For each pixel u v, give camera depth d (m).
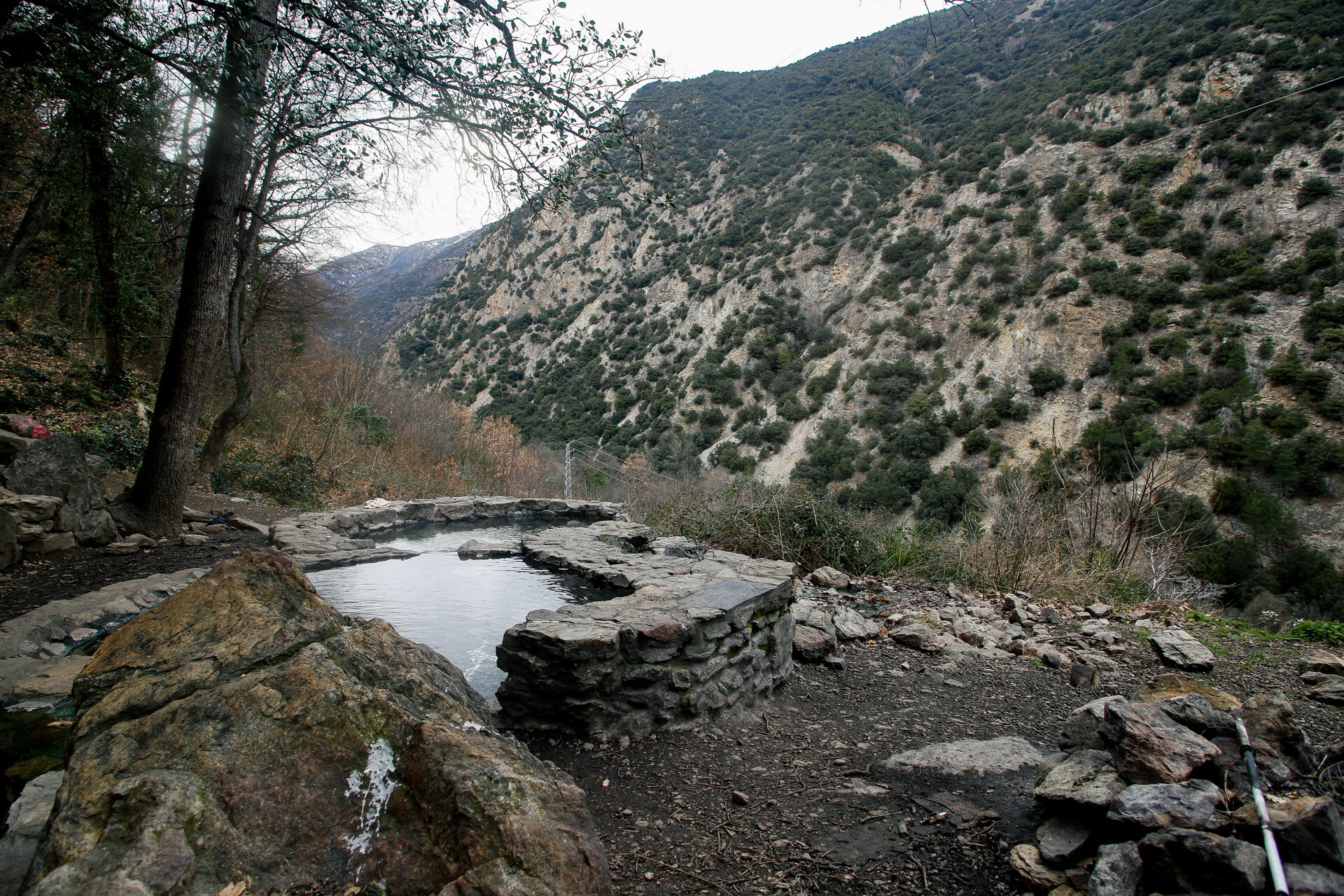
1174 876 1.77
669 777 2.87
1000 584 7.10
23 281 12.29
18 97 7.43
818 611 5.12
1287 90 30.58
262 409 13.94
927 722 3.59
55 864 1.42
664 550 6.49
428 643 4.17
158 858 1.39
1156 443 22.58
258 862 1.51
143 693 1.90
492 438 18.75
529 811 1.58
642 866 2.21
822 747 3.24
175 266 12.52
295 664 1.94
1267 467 21.31
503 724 3.24
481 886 1.42
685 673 3.36
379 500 9.49
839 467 31.23
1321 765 2.49
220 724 1.78
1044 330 30.73
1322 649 5.25
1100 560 7.64
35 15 5.13
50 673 3.53
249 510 8.77
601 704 3.16
